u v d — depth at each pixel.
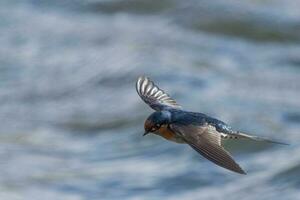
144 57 21.91
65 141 18.55
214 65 21.73
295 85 20.67
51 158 17.58
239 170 7.30
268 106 19.05
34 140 18.64
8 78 22.19
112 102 19.97
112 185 16.11
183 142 7.93
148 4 26.08
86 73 21.70
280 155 16.72
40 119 19.81
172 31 24.38
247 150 17.03
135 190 15.91
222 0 25.81
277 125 18.05
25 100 20.95
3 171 16.83
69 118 19.64
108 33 24.48
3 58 23.38
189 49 22.94
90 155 17.66
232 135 8.09
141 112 19.09
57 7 27.16
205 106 18.86
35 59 23.28
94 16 26.22
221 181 15.96
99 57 22.52
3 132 19.17
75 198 15.73
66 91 21.08
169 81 20.28
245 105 19.05
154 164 16.86
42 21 26.17
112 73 21.23
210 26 24.73
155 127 8.05
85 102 20.31
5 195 15.79
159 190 15.87
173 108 8.41
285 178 15.70
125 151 17.59
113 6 26.48
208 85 20.17
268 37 24.22
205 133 7.85
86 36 24.45
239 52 23.05
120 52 22.64
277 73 21.58
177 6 25.77
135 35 24.08
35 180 16.45
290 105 19.12
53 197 15.76
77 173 16.75
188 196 15.62
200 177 16.12
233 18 24.94
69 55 23.20
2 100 21.03
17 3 27.70
